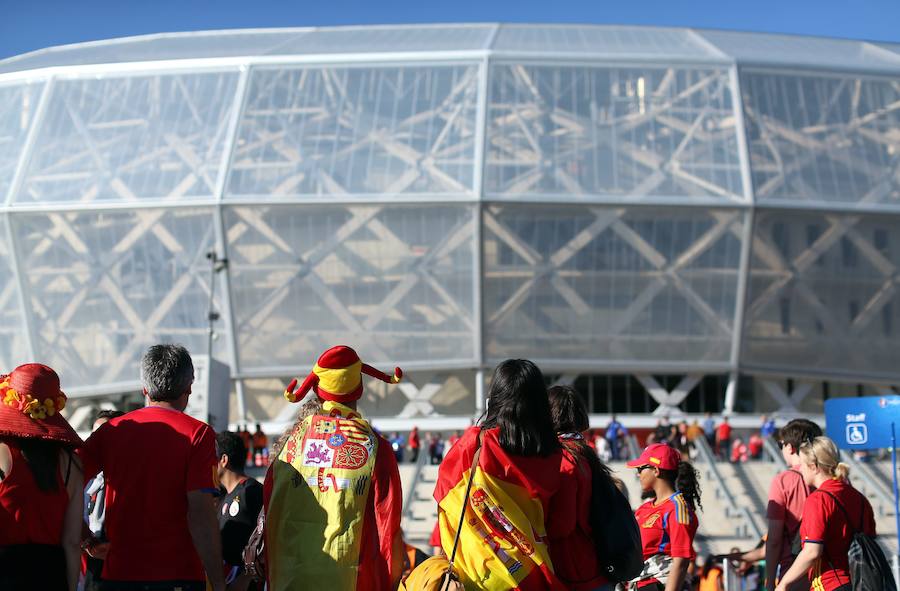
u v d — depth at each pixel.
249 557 5.37
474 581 4.71
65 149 45.16
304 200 42.31
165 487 5.38
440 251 42.66
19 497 5.06
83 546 6.38
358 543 4.96
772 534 7.11
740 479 27.84
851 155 43.78
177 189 43.25
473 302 43.00
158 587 5.34
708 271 42.88
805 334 43.78
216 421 35.34
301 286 43.28
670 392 46.12
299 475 5.04
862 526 6.52
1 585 4.96
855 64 45.81
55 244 43.97
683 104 44.16
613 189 42.22
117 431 5.48
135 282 43.84
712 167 42.84
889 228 43.00
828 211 42.34
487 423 4.91
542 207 41.94
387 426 42.41
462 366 43.56
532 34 49.62
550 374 45.59
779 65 45.00
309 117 44.31
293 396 5.26
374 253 42.91
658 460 6.76
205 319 43.75
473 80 44.47
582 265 42.69
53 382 5.24
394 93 44.50
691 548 6.52
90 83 46.47
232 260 43.25
